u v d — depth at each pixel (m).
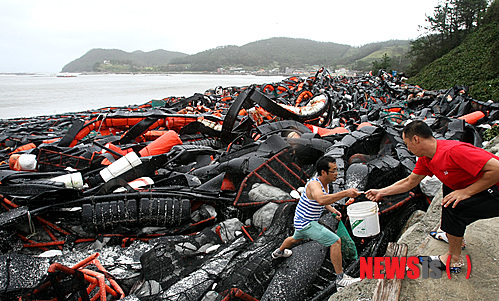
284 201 5.79
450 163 2.97
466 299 2.95
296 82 26.11
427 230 4.36
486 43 32.31
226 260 4.64
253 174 6.28
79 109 33.56
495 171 2.75
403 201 5.81
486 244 3.63
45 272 4.28
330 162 3.92
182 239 5.19
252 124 10.54
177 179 6.71
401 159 6.74
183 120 10.88
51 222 5.54
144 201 5.57
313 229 4.09
